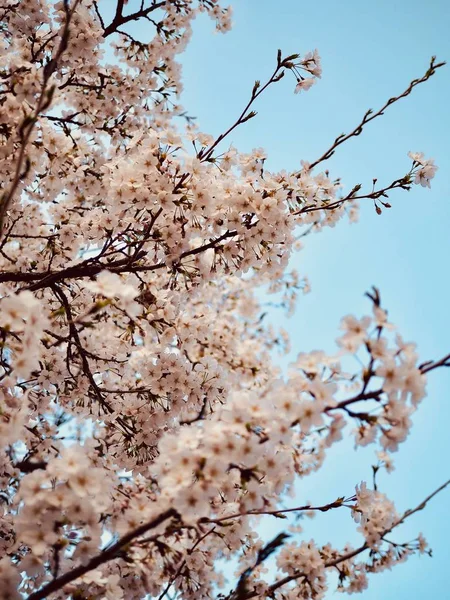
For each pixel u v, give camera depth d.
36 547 2.90
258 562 3.22
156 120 7.21
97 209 6.40
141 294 5.92
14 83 4.70
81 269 5.55
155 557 3.60
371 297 2.72
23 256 6.75
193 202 4.93
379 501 3.79
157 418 5.82
